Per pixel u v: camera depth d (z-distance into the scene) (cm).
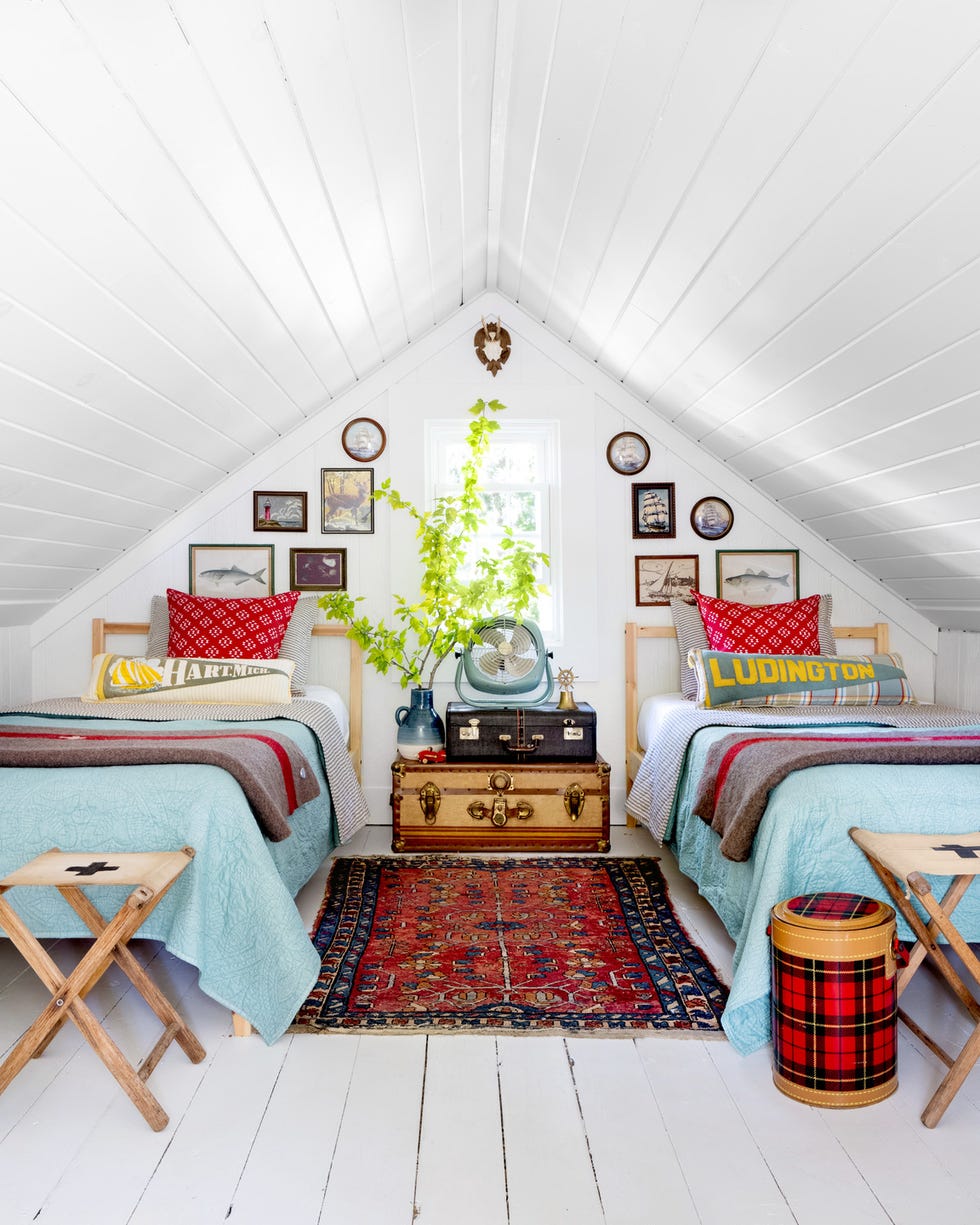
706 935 266
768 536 402
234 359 292
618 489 403
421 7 188
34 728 273
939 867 173
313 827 287
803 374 278
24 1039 167
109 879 172
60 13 135
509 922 276
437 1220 142
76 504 306
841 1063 174
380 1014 214
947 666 389
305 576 396
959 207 175
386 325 360
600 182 255
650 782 333
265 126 192
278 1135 165
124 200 184
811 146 185
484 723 358
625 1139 164
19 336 202
